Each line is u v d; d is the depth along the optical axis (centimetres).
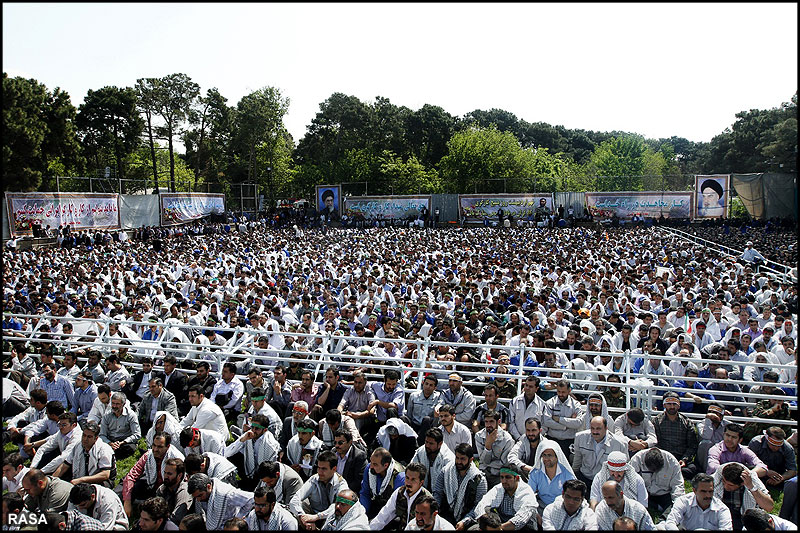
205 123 5900
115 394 762
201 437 676
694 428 705
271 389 877
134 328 1166
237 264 2156
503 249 2681
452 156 6031
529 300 1390
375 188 6116
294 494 596
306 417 711
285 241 3097
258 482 649
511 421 752
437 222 4712
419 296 1445
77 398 868
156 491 624
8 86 3011
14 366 959
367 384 840
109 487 660
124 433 765
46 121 3588
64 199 3266
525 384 753
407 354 977
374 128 6756
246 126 5731
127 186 5322
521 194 4603
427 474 629
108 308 1338
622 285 1570
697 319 1166
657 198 4416
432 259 2184
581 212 4559
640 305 1332
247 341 1063
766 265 2300
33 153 3134
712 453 657
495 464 684
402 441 728
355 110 6625
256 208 5309
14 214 2966
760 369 884
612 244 2922
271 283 1598
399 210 4781
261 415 694
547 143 9238
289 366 929
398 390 823
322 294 1512
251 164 6044
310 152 7019
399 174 6094
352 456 654
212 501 576
